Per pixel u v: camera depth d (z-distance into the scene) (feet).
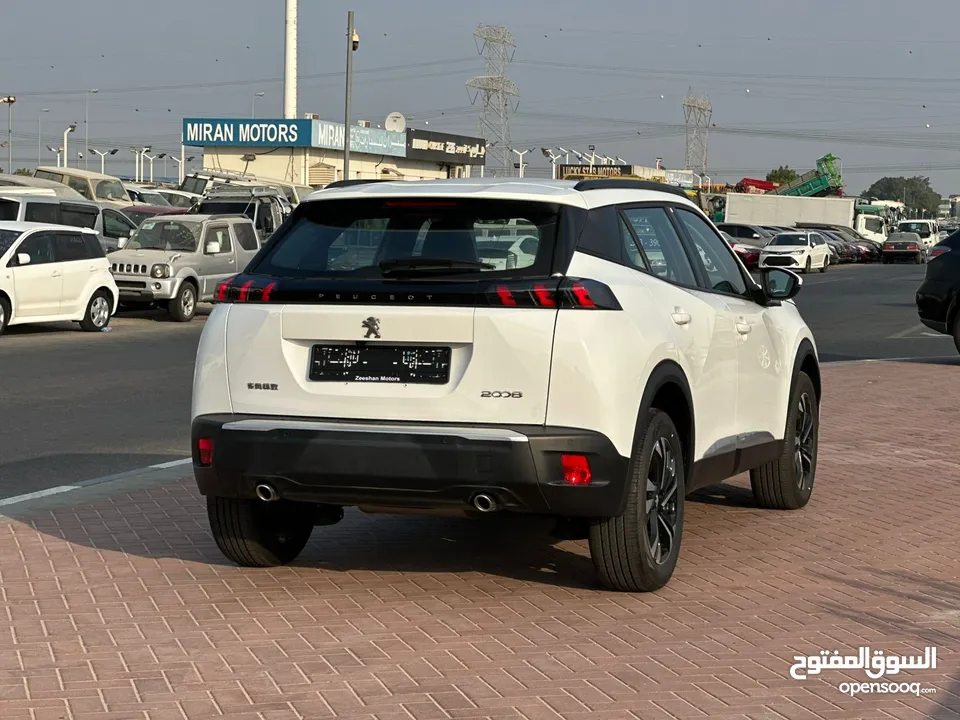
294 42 188.75
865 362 61.93
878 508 28.14
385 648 17.66
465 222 19.47
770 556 23.49
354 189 20.27
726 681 16.51
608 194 20.75
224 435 19.39
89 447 35.65
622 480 18.94
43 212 85.92
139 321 82.43
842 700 15.90
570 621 19.06
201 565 22.27
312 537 24.62
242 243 88.63
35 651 17.40
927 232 248.52
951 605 20.36
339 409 19.07
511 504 18.67
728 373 23.16
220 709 15.25
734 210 249.14
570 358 18.42
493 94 313.53
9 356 59.57
